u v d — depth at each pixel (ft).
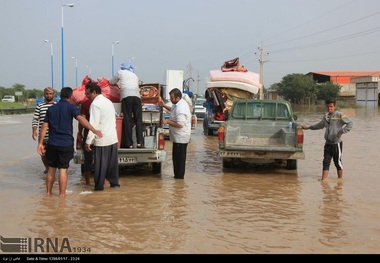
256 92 60.39
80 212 22.04
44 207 22.95
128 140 30.68
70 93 25.71
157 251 16.60
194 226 19.80
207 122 67.26
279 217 21.43
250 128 36.78
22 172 33.91
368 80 217.36
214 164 38.88
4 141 58.18
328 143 31.19
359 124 87.56
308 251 16.69
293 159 34.40
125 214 21.75
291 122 36.86
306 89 251.19
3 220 20.53
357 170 35.04
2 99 256.32
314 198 25.49
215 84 60.23
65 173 25.38
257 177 32.45
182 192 26.99
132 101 30.45
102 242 17.58
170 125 31.12
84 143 29.40
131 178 31.83
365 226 19.97
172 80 67.26
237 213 22.12
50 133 25.22
